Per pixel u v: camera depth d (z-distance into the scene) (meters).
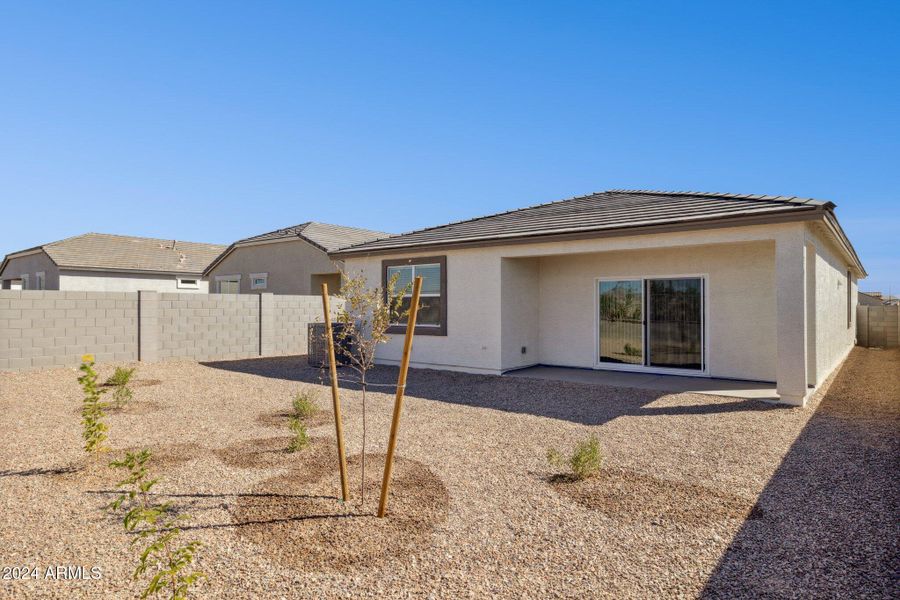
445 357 12.44
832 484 4.97
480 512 4.32
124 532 3.96
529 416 7.80
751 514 4.29
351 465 5.52
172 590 3.17
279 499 4.57
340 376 11.77
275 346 16.33
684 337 11.16
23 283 27.94
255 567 3.44
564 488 4.86
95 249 26.31
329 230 24.30
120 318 13.53
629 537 3.89
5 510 4.36
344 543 3.77
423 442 6.40
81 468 5.39
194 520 4.15
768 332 10.25
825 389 9.98
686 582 3.28
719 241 8.80
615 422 7.41
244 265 25.08
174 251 29.88
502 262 11.62
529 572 3.40
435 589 3.20
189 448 6.11
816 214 7.78
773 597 3.12
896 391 9.81
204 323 14.91
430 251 12.62
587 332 12.34
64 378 11.32
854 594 3.14
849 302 18.56
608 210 11.84
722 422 7.38
